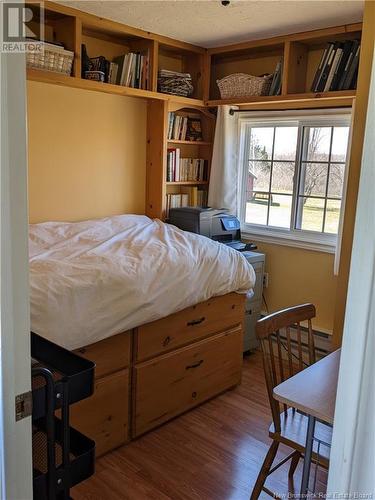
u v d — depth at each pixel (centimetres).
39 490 119
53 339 200
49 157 320
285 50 337
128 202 379
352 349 75
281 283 385
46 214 324
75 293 209
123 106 361
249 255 353
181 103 381
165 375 263
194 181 411
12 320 95
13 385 98
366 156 70
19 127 90
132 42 360
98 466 228
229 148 391
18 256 94
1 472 100
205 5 277
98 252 257
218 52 379
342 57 312
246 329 357
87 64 317
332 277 355
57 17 301
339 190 352
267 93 357
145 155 386
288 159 379
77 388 125
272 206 394
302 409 142
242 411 284
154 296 239
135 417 250
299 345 210
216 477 222
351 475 78
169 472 225
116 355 236
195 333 278
